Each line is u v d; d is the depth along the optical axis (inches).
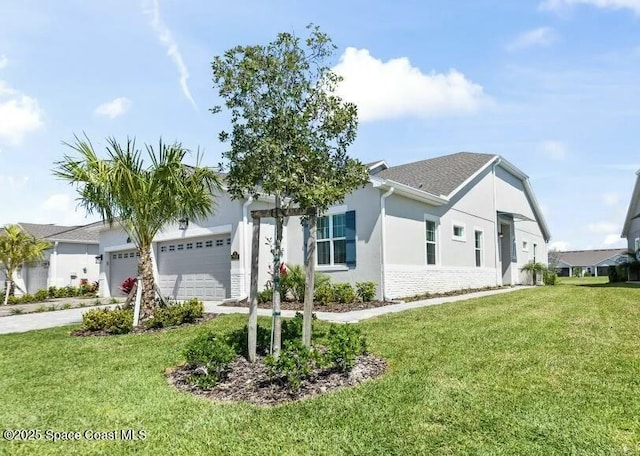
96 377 228.2
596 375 206.1
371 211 541.3
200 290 645.3
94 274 1122.7
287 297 534.6
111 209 388.2
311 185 223.5
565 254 2687.0
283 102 227.3
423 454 137.7
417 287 590.6
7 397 201.3
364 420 163.0
